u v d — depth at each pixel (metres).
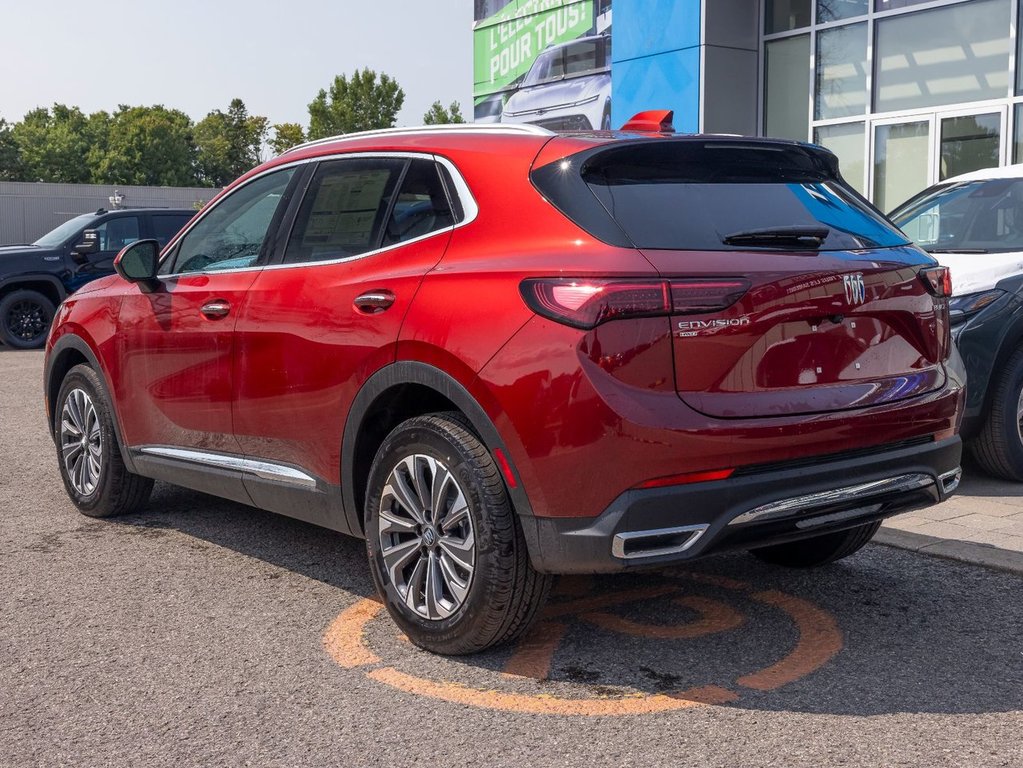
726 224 3.42
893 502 3.59
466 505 3.49
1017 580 4.45
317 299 4.08
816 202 3.71
